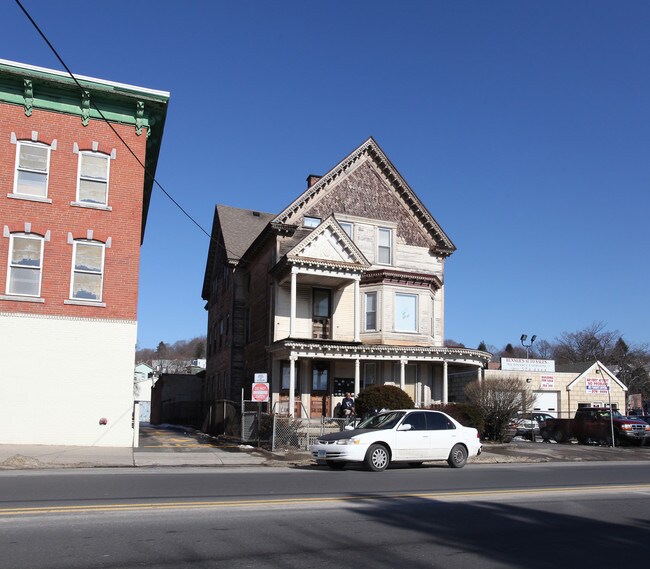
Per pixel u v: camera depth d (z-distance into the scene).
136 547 6.71
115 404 19.92
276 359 27.92
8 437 18.80
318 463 17.06
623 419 27.22
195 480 12.30
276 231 28.92
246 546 6.91
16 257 19.58
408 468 16.42
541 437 31.94
